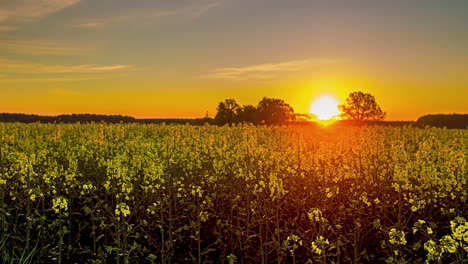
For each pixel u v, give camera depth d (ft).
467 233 16.05
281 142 61.72
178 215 33.45
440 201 32.40
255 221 29.50
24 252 26.20
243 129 85.87
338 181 39.01
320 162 41.93
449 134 85.40
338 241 23.75
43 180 35.58
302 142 53.26
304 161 38.75
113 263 28.17
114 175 33.50
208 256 29.27
